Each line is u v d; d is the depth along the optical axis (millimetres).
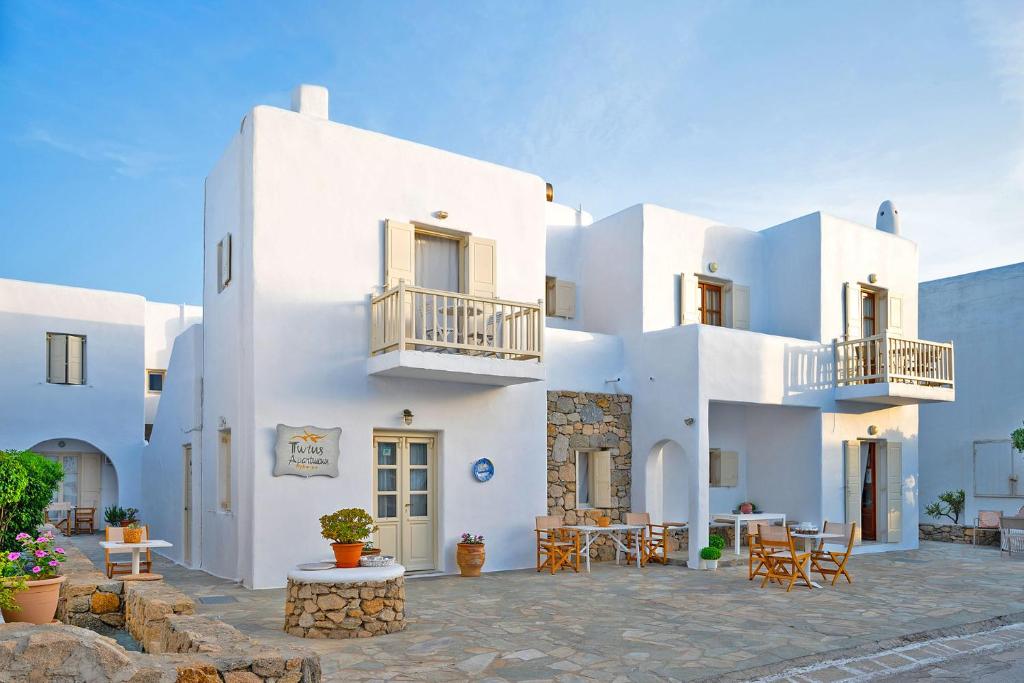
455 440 11859
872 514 16500
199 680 4254
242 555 10344
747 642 7605
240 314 10742
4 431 17328
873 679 6637
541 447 12789
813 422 14969
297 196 10766
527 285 12867
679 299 14891
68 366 18281
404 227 11547
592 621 8438
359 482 10906
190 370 13172
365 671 6363
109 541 9945
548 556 12523
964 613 9133
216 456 11617
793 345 14586
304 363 10609
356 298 11117
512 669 6531
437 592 10094
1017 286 18156
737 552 13500
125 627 7410
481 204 12438
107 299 18938
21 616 6676
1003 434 18188
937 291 19906
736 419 15992
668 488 14656
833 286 15609
